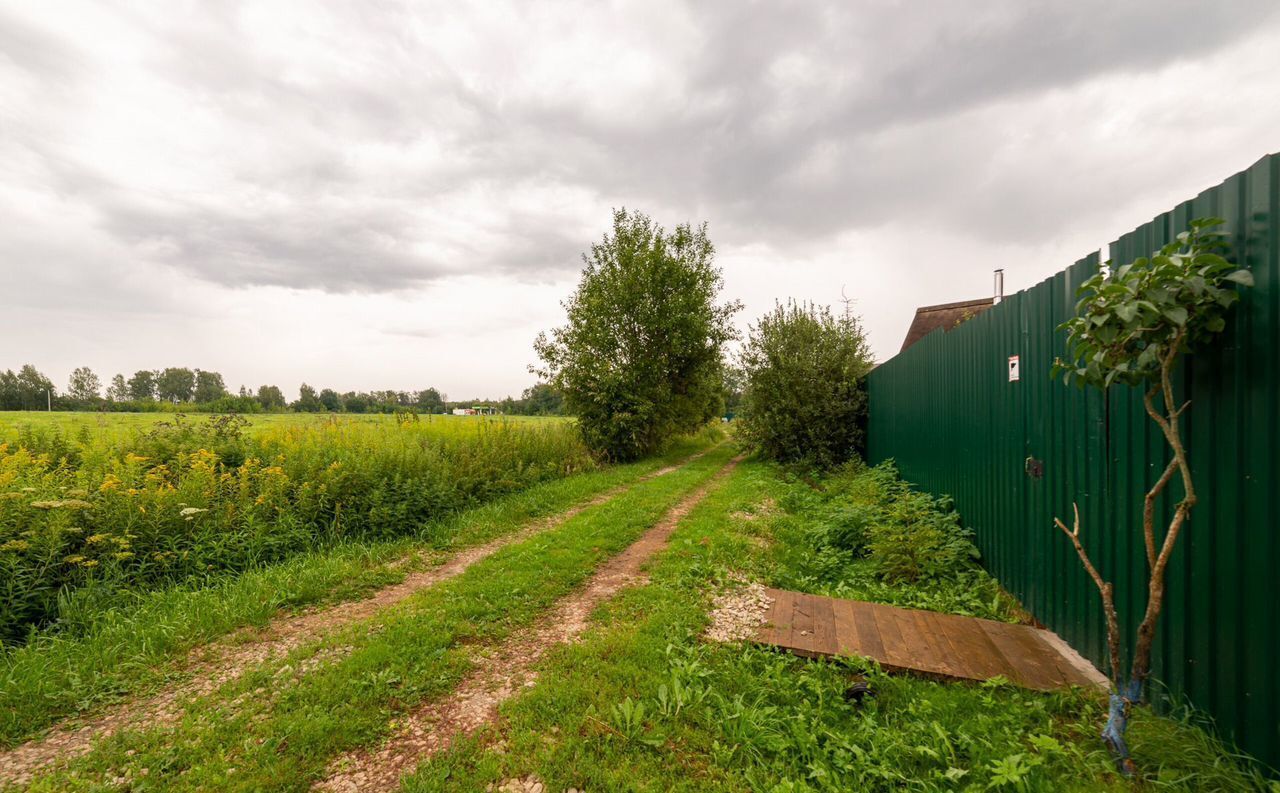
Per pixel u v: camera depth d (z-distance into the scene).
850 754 2.59
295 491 6.93
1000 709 2.96
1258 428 2.18
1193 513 2.54
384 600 5.15
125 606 4.60
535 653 3.92
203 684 3.54
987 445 5.44
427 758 2.73
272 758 2.69
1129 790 2.26
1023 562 4.56
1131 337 2.33
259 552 5.85
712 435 33.94
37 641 3.96
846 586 5.27
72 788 2.54
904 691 3.18
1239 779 2.18
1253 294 2.20
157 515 5.37
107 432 8.51
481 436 12.01
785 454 14.40
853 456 13.04
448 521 7.95
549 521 8.52
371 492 7.33
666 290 20.06
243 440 8.68
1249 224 2.24
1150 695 2.83
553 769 2.57
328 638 4.11
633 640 3.90
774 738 2.70
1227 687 2.35
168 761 2.68
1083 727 2.67
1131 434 3.02
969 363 6.00
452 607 4.69
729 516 8.28
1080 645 3.59
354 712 3.08
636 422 17.78
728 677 3.33
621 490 11.73
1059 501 3.90
